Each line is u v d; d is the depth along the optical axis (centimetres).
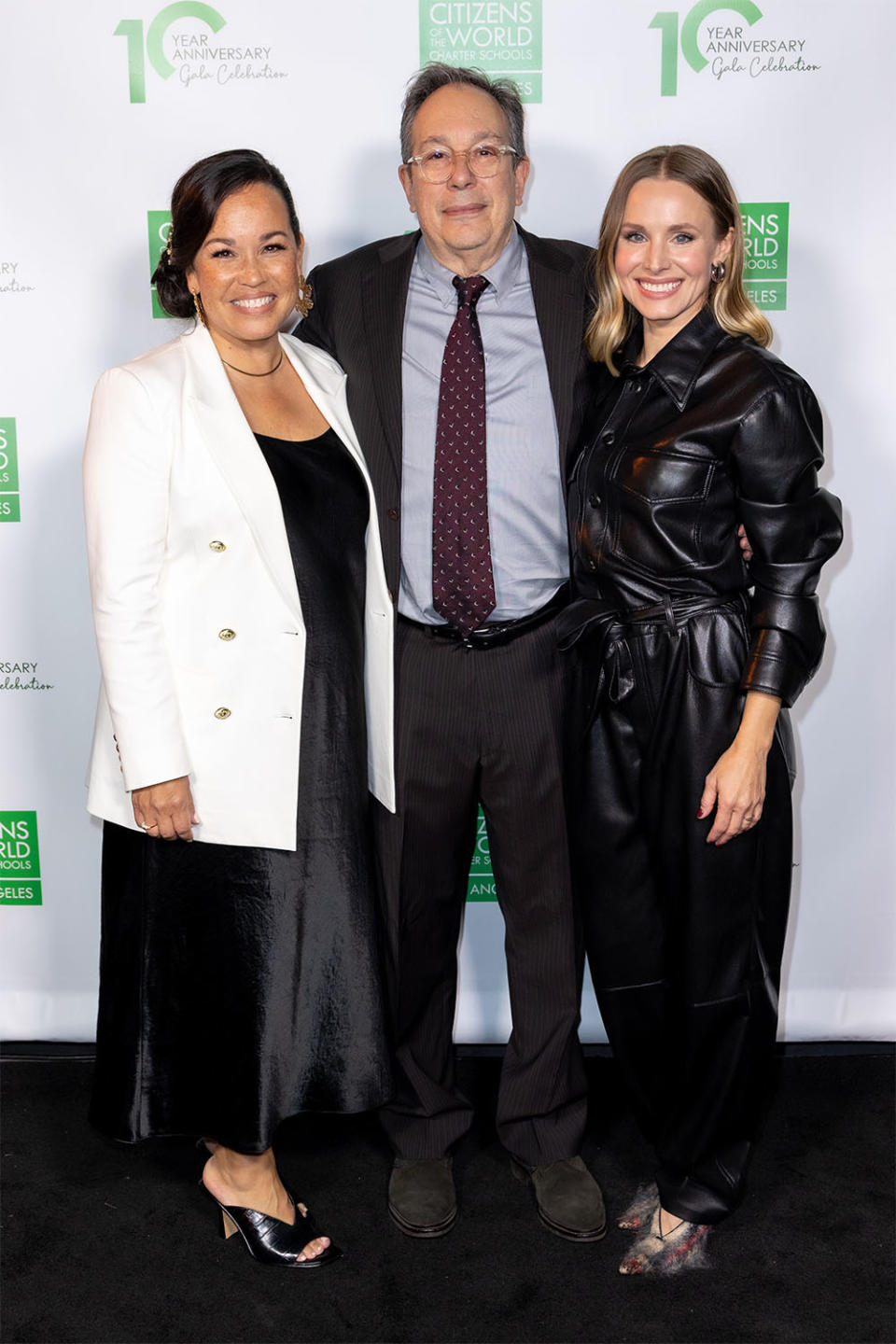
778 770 189
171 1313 190
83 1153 232
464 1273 199
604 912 201
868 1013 264
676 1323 188
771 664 178
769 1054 199
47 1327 187
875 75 227
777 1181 220
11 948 266
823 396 240
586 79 229
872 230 233
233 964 185
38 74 229
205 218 171
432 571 196
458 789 205
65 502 246
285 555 178
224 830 181
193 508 174
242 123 231
